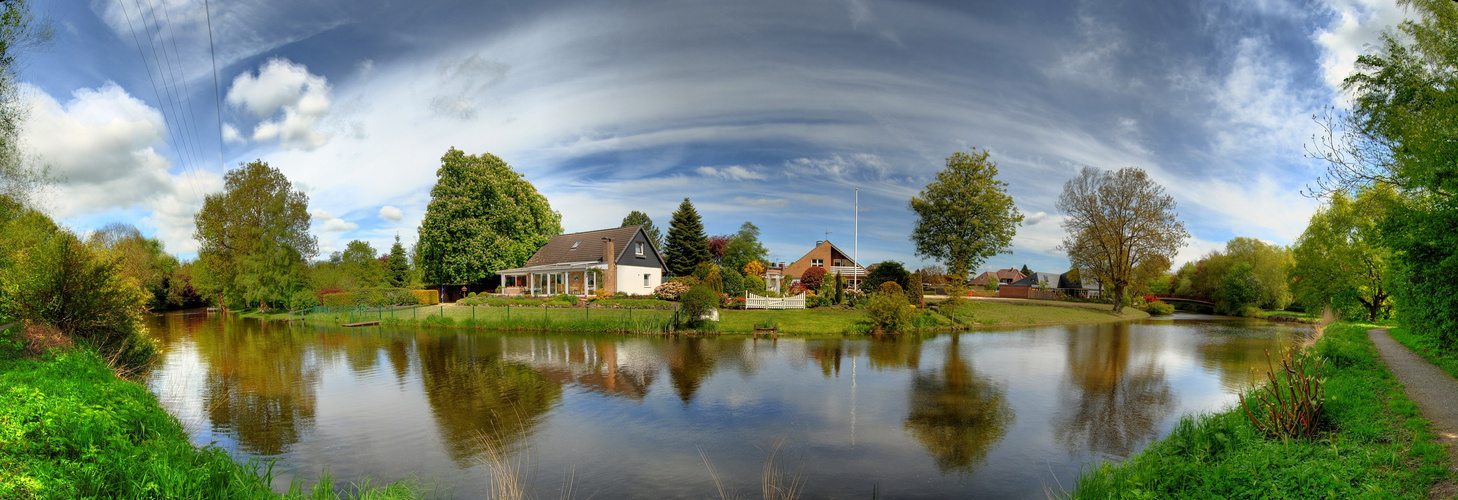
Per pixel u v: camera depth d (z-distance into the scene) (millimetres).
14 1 16312
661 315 27312
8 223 19047
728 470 8242
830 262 77875
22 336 13281
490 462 8516
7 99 17328
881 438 9734
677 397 12695
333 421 10758
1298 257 34844
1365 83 17312
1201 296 60062
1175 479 6723
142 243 55938
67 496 5906
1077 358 18812
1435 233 12180
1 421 6910
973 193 45875
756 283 44000
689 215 62875
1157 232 42812
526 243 51406
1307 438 7477
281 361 18078
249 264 41938
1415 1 15586
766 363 17203
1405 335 19562
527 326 27516
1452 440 6934
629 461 8586
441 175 48438
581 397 12711
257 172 45219
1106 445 9359
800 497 7297
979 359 18328
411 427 10359
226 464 7473
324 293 43750
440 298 48875
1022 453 8977
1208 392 13422
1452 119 12031
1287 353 17453
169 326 31906
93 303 14914
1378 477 5930
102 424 7516
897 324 25734
